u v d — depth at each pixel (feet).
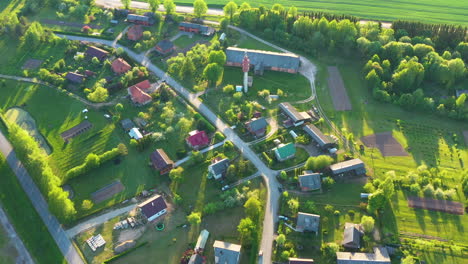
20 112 558.97
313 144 515.50
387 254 384.47
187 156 497.05
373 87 595.88
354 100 591.78
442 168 487.20
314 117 556.10
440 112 556.92
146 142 503.20
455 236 412.57
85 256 391.24
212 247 400.67
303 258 389.19
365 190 453.58
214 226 418.72
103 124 539.70
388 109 575.38
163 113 549.95
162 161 469.98
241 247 399.65
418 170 478.59
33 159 442.50
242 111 562.66
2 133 524.93
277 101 586.45
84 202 427.33
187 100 585.22
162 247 400.88
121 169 479.00
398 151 509.76
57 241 402.93
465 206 442.09
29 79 616.80
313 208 428.97
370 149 511.40
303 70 650.84
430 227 419.95
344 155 497.05
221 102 581.94
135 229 415.64
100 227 417.08
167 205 438.40
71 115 554.05
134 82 611.06
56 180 446.60
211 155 496.64
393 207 439.22
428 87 613.93
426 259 391.04
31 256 390.01
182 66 631.97
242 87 602.85
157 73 641.40
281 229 413.80
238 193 440.86
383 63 620.90
